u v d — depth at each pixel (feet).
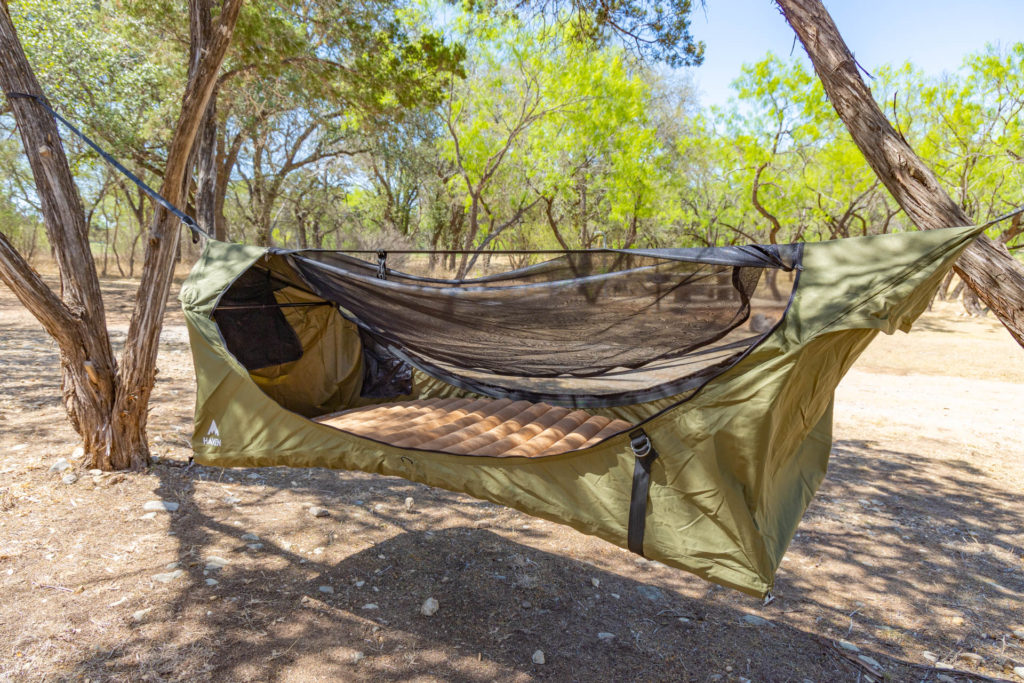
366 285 12.23
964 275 9.10
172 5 29.55
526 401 14.85
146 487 14.43
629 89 55.72
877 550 14.01
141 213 84.38
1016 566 13.43
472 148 54.13
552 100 53.11
